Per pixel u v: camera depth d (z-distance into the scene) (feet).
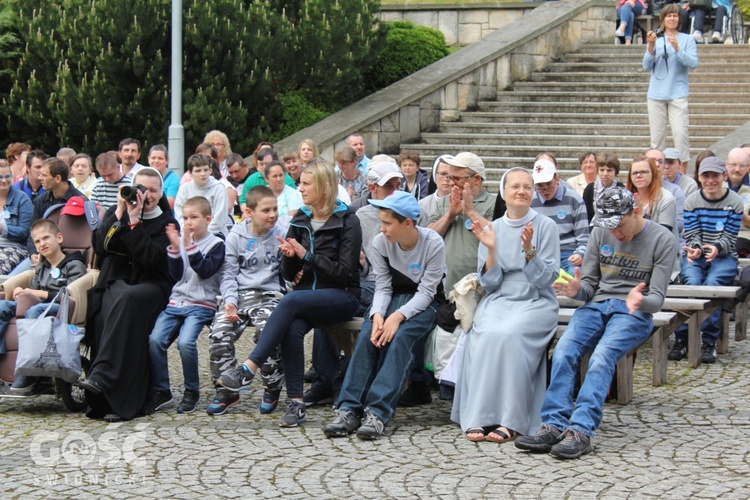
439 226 27.50
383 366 24.81
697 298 30.58
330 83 61.46
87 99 54.90
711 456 22.11
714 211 33.42
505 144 62.44
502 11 78.48
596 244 24.84
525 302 24.72
